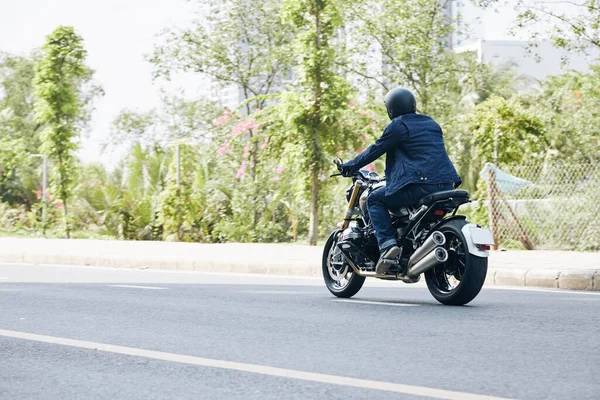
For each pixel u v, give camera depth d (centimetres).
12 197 3472
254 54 3186
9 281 1287
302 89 2095
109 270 1545
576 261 1312
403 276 929
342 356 608
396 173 922
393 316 820
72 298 1019
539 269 1152
